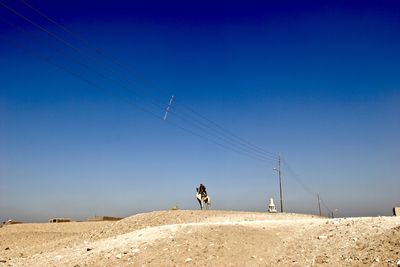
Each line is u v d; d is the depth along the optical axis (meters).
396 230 13.90
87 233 27.45
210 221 27.67
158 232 18.14
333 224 17.62
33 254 21.70
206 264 13.91
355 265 12.05
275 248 15.34
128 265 14.43
